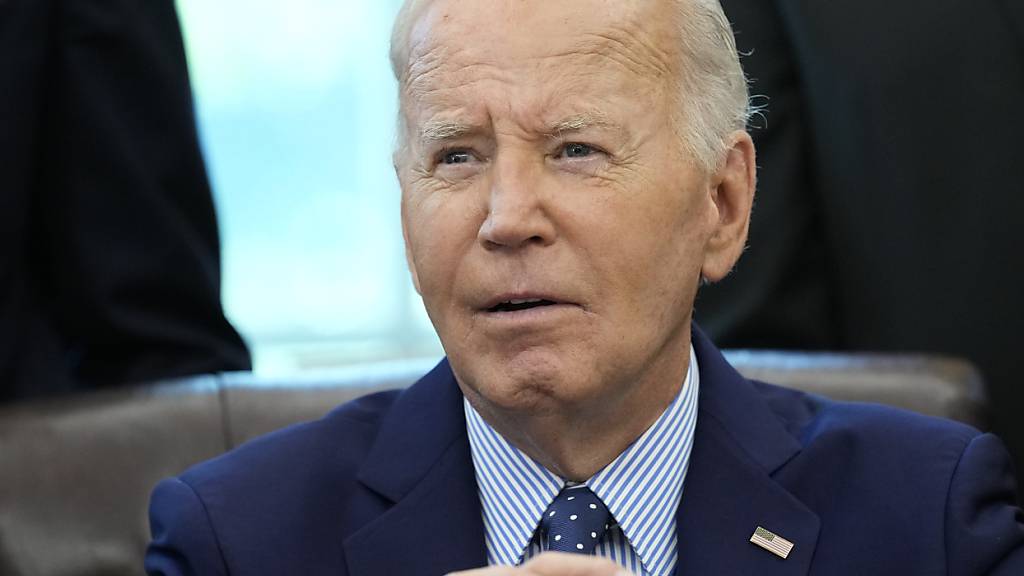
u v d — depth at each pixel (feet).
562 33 18.72
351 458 21.53
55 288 30.73
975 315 31.35
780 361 25.82
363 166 48.39
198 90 47.06
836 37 32.01
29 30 29.76
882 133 31.71
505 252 18.56
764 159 32.22
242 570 20.12
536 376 18.72
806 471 20.93
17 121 29.58
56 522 23.88
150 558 20.70
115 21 30.48
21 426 24.32
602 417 19.74
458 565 20.30
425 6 19.52
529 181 18.57
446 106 18.90
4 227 29.53
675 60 19.33
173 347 30.45
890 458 20.92
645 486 20.45
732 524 20.33
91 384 30.73
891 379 25.09
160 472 24.44
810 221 32.40
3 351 29.43
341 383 25.58
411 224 19.47
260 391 25.30
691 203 19.42
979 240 31.37
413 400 21.86
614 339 18.78
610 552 20.39
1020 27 31.65
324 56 48.03
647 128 18.90
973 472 20.54
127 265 30.32
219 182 47.42
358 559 20.38
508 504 20.56
